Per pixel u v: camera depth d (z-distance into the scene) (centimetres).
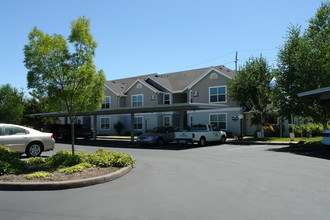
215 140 2208
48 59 968
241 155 1459
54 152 1675
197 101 3200
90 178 758
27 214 515
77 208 548
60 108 1070
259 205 559
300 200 591
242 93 2544
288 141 2208
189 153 1595
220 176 869
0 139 1248
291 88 1942
